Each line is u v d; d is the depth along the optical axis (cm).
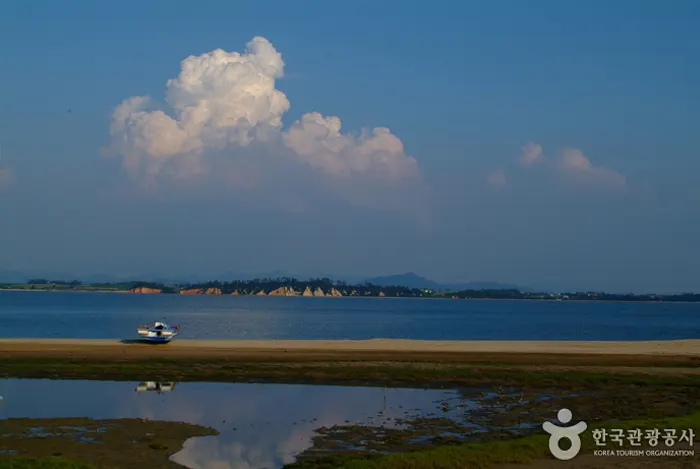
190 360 4666
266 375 4141
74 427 2631
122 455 2269
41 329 9662
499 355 5262
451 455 2186
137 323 11488
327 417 2956
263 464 2208
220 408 3147
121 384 3781
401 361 4822
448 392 3675
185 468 2155
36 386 3678
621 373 4366
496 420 2909
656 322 17275
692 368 4816
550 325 14625
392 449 2397
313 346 5959
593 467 2109
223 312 18288
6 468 1947
